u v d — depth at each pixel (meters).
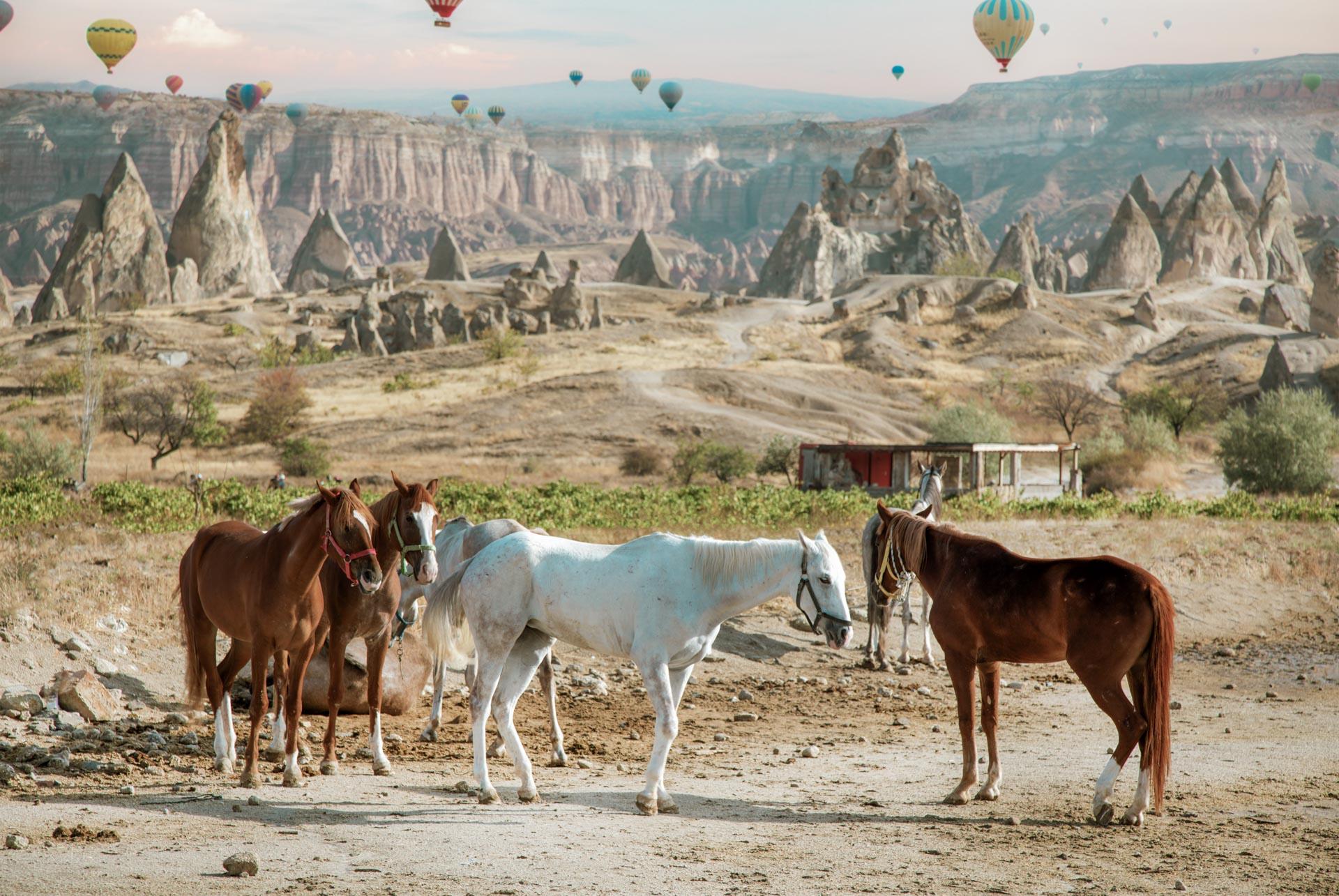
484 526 11.32
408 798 8.84
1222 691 16.17
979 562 9.23
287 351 151.38
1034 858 7.48
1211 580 23.95
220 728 10.01
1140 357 157.25
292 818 8.02
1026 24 106.62
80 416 97.12
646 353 145.12
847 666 16.98
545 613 8.98
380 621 9.91
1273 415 55.81
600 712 13.38
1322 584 24.22
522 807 8.66
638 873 6.86
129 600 15.25
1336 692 16.05
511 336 139.38
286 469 74.31
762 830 8.10
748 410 106.88
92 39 133.12
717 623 8.94
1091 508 33.78
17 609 13.83
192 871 6.57
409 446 91.94
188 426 91.19
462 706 13.32
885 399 122.31
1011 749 11.89
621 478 76.00
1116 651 8.40
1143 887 6.86
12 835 7.03
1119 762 8.46
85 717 11.36
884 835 8.05
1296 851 7.75
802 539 8.73
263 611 9.18
